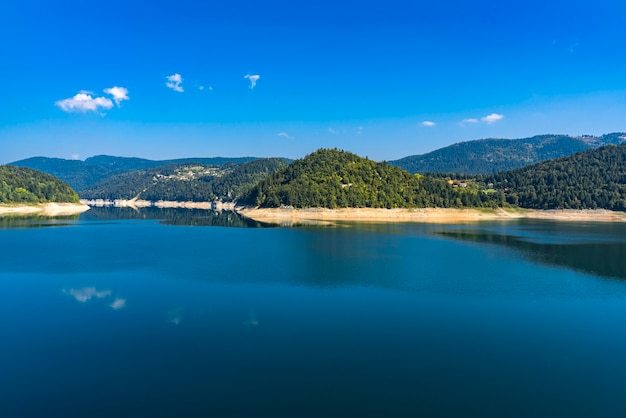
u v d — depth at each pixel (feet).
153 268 205.98
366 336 115.65
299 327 122.11
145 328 120.47
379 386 88.12
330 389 86.74
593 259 245.24
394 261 229.66
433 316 133.69
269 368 95.86
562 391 86.94
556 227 483.51
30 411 78.33
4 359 100.01
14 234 367.25
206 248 278.87
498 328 123.65
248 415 77.20
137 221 556.92
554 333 120.26
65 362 98.53
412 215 627.87
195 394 84.28
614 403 82.38
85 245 293.02
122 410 78.79
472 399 83.35
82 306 141.69
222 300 149.18
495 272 202.69
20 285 170.60
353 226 473.26
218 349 106.01
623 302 152.66
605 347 110.22
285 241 319.27
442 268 210.79
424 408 79.97
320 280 180.55
